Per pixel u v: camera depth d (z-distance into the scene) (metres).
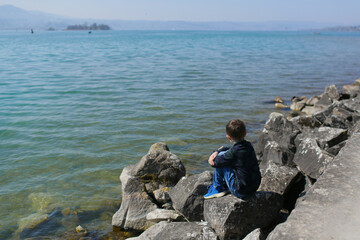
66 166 9.28
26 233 6.32
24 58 42.97
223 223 4.57
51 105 16.16
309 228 3.41
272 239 3.35
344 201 3.88
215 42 95.31
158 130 12.44
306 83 23.98
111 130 12.38
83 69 31.05
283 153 7.55
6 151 10.29
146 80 24.44
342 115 10.20
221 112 15.30
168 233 4.80
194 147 10.77
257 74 28.22
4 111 14.91
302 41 109.62
